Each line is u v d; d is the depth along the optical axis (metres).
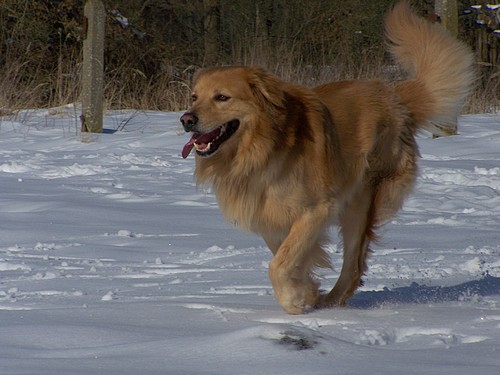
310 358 5.61
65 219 14.14
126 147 23.75
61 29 37.53
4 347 6.04
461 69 10.88
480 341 6.46
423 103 10.74
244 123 8.61
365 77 29.75
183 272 10.59
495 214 14.84
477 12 41.38
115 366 5.40
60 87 31.53
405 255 11.43
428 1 41.47
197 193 16.98
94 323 7.05
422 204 15.85
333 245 12.66
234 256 11.57
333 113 9.59
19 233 12.98
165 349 5.85
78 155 22.16
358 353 5.80
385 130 10.01
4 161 20.73
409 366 5.44
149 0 41.78
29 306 8.27
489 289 9.30
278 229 8.96
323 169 8.85
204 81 8.72
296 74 29.95
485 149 22.52
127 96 33.38
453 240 12.48
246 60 31.92
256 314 7.77
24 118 28.42
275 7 43.47
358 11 40.84
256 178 8.66
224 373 5.26
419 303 8.61
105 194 16.66
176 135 25.39
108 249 12.02
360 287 9.82
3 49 37.09
